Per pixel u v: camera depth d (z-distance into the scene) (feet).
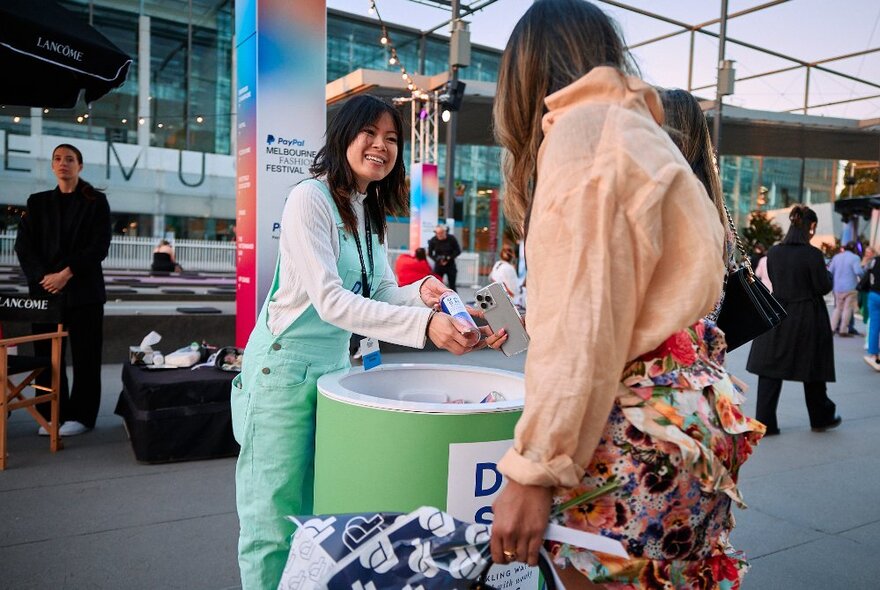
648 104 3.43
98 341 13.61
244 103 13.97
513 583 5.13
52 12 12.42
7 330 20.15
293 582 3.61
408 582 3.48
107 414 15.15
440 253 42.65
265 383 5.67
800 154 76.38
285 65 13.51
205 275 54.75
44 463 11.74
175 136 78.13
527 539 3.09
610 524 3.34
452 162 47.14
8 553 8.32
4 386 11.32
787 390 20.79
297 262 5.37
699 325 3.83
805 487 11.84
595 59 3.67
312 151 13.97
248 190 13.93
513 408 4.83
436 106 43.62
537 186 3.30
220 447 12.28
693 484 3.37
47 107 14.30
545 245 3.09
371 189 6.25
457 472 4.69
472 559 3.44
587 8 3.78
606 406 3.02
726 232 5.35
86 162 71.61
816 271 14.89
